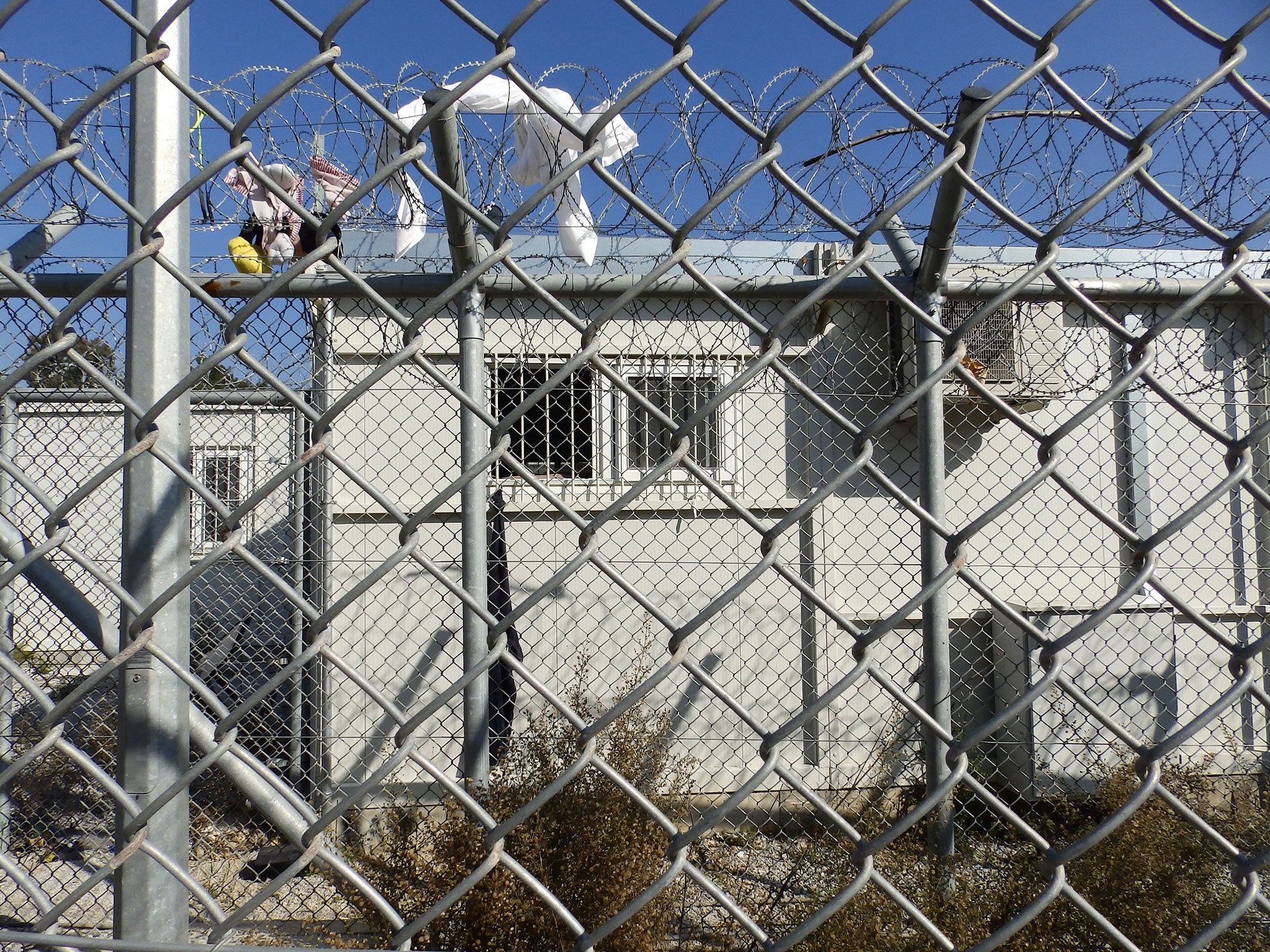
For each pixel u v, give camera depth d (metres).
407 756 0.94
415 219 2.91
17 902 3.11
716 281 3.06
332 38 0.87
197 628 3.85
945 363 0.94
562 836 2.47
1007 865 2.46
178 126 1.13
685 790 3.46
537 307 4.04
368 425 4.19
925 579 2.84
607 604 4.36
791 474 4.52
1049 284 3.09
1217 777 3.04
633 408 4.19
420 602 4.21
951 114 2.38
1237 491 4.64
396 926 0.93
